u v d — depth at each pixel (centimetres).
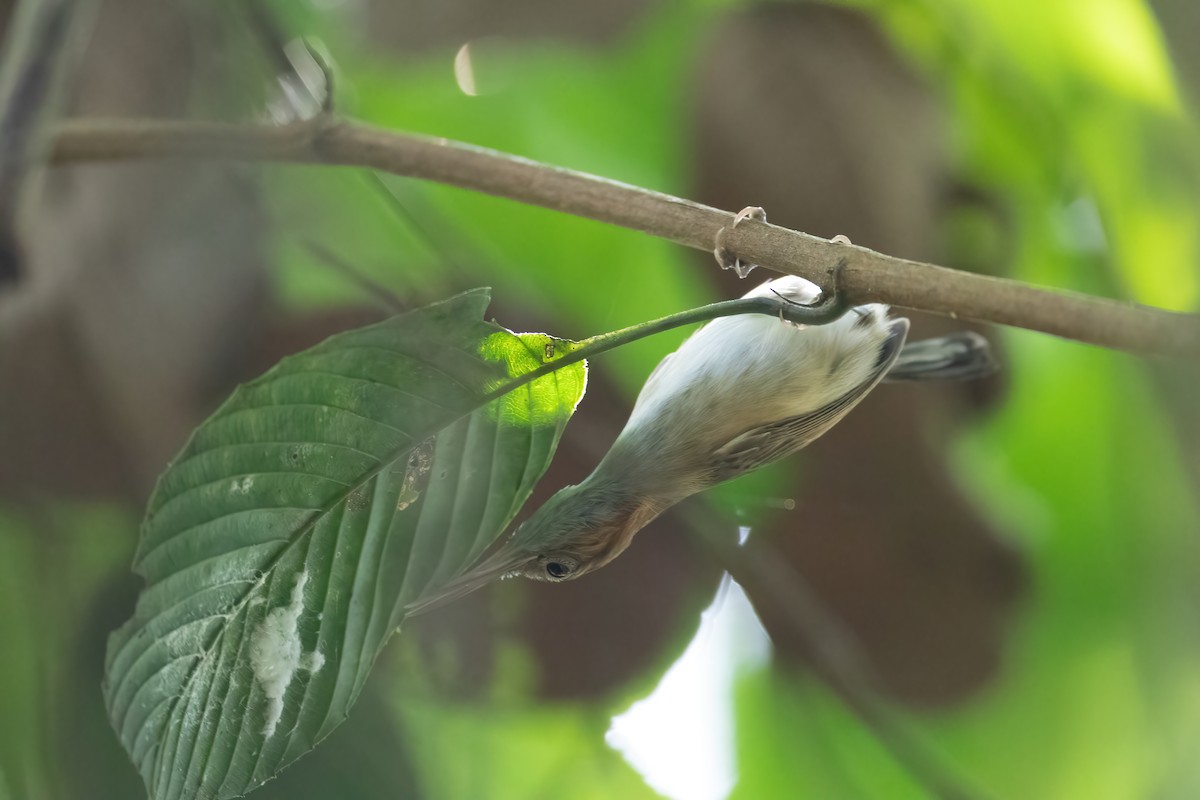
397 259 321
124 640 307
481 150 311
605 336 307
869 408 323
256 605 306
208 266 319
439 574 306
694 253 324
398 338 306
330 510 307
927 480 323
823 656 321
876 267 308
